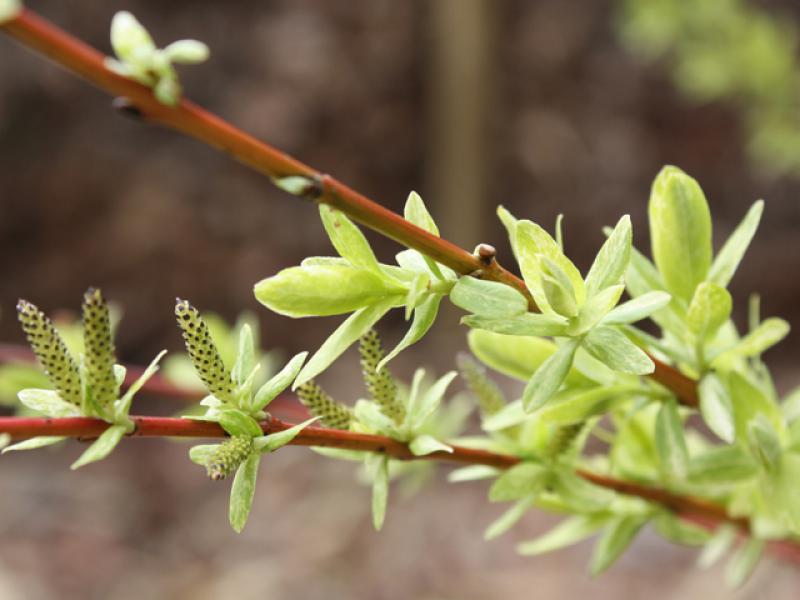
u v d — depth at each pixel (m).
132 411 1.62
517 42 1.88
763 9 1.70
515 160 1.86
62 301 1.68
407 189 1.85
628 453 0.41
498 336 0.38
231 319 1.74
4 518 1.40
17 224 1.65
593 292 0.33
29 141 1.65
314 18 1.78
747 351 0.37
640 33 1.11
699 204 0.37
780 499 0.38
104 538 1.38
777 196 1.83
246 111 1.73
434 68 1.81
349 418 0.36
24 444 0.32
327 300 0.33
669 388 0.37
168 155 1.73
